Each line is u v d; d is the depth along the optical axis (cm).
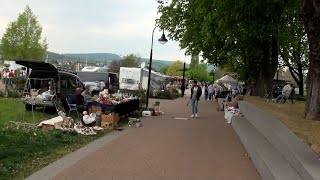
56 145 1101
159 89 4438
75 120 1617
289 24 2458
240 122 1670
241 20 2167
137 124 1678
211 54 3634
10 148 960
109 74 3222
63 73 1877
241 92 5103
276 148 1001
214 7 2119
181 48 3506
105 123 1523
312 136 1019
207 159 1048
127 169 891
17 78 3002
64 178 783
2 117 1594
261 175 872
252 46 2931
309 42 1462
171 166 945
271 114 1573
